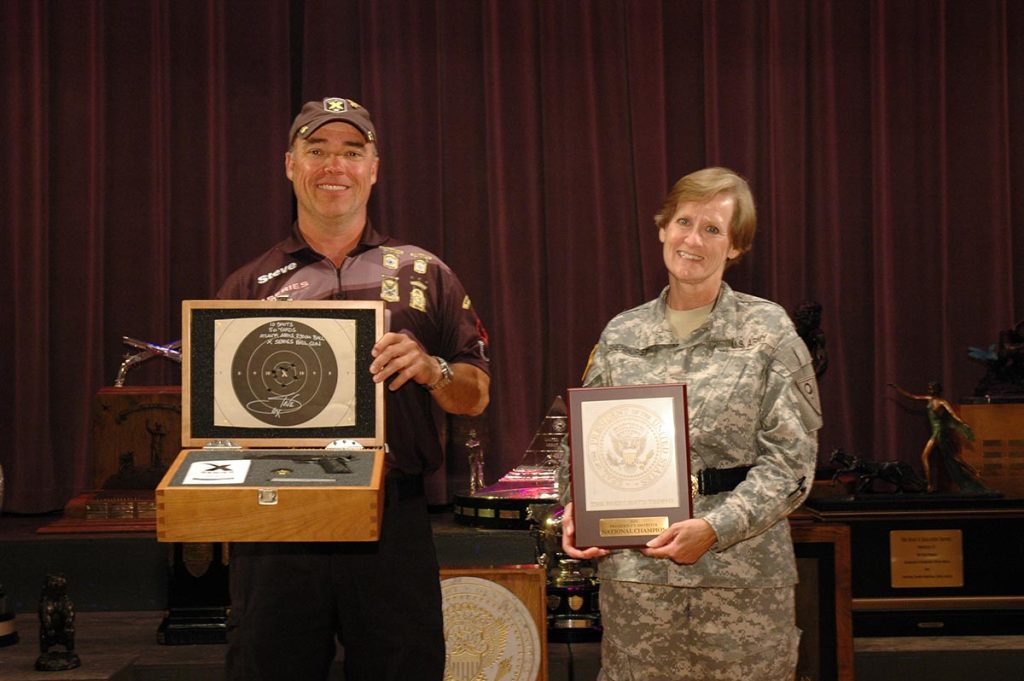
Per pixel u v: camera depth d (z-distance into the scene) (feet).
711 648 6.43
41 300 12.30
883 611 9.93
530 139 12.87
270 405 6.32
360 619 6.56
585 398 6.56
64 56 12.57
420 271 7.11
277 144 12.86
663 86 12.89
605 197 13.01
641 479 6.44
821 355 11.51
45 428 12.30
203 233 12.80
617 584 6.72
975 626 9.94
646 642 6.56
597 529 6.42
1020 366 11.14
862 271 13.09
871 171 13.05
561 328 12.96
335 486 5.78
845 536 9.32
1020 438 10.79
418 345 6.49
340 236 7.04
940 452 10.75
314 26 12.96
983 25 12.94
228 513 5.74
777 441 6.52
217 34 12.76
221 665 8.93
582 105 12.92
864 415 13.08
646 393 6.52
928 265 12.96
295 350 6.36
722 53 12.98
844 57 13.05
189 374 6.32
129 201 12.68
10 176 12.34
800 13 12.90
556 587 9.71
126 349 12.67
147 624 10.11
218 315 6.37
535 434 12.49
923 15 12.92
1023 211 13.05
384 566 6.56
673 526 6.23
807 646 9.29
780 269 12.91
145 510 10.73
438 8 12.86
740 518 6.21
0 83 12.39
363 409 6.34
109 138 12.69
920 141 12.96
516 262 12.85
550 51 12.92
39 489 12.22
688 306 6.98
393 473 6.70
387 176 12.88
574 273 12.92
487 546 10.57
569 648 9.50
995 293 12.86
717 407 6.57
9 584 10.40
